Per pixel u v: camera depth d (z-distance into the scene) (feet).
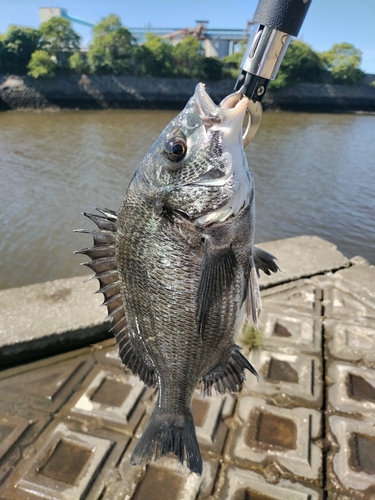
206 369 0.89
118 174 6.17
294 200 5.39
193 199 0.75
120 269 0.84
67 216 4.58
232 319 0.84
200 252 0.77
